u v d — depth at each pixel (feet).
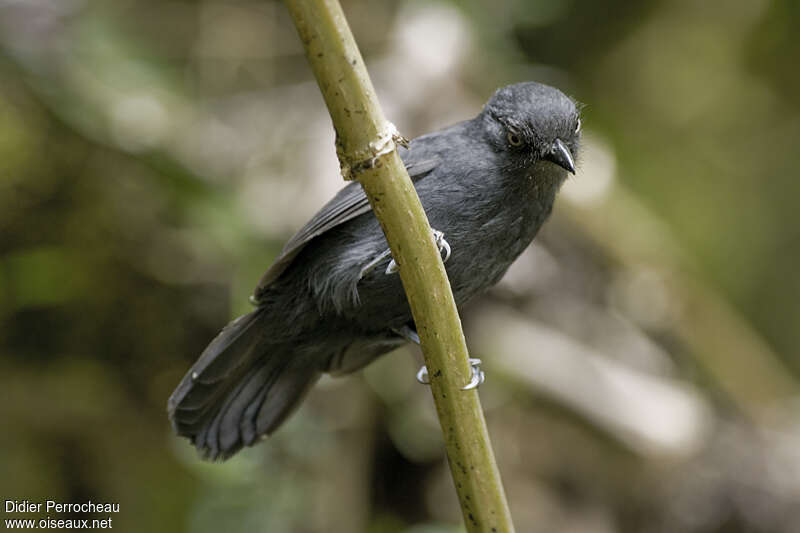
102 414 37.37
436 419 36.29
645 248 40.78
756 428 40.22
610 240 39.93
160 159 38.11
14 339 37.78
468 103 39.17
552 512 36.35
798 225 52.26
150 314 38.60
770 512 37.17
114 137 38.06
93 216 38.58
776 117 52.80
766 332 52.01
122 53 39.29
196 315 38.65
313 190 36.50
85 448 36.91
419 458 36.42
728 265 51.65
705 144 52.26
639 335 39.68
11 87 37.32
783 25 52.08
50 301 37.83
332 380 35.35
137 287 38.58
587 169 40.75
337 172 36.47
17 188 38.14
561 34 50.52
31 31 37.24
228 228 36.65
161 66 40.65
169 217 38.52
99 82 38.47
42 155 38.29
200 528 34.01
